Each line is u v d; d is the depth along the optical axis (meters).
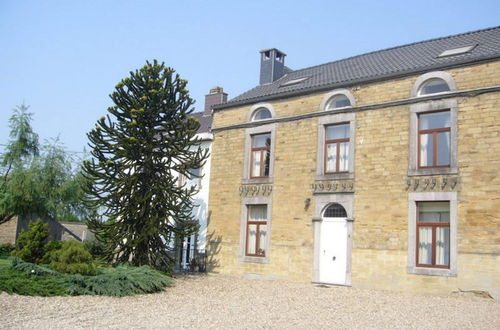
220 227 20.34
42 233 17.11
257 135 20.02
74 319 9.88
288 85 20.41
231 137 20.72
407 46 19.33
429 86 15.58
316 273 17.00
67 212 23.34
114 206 16.56
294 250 17.75
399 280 15.05
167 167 17.47
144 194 16.94
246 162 19.89
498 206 13.64
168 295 13.68
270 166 19.05
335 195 16.92
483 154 14.08
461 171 14.37
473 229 13.94
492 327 9.56
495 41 15.69
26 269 12.88
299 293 14.41
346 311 11.36
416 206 15.16
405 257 15.04
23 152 23.78
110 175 16.45
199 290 14.90
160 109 17.08
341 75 18.56
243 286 16.09
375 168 16.12
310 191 17.62
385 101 16.19
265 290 15.10
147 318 10.26
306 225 17.56
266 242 18.69
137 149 16.81
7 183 22.20
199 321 9.99
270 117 19.58
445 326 9.66
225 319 10.25
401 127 15.75
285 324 9.83
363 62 19.44
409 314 10.97
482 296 13.45
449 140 14.89
